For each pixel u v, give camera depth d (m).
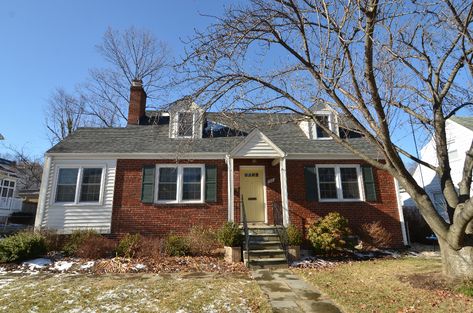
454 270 7.21
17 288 7.39
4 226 18.92
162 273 9.33
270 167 14.48
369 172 14.47
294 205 13.80
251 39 7.65
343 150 14.62
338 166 14.46
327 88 7.41
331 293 7.04
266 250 11.20
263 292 7.23
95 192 13.33
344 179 14.43
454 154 20.47
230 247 11.18
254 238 12.11
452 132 20.70
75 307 6.05
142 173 13.62
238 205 13.99
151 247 11.51
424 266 9.43
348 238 12.85
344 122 10.71
